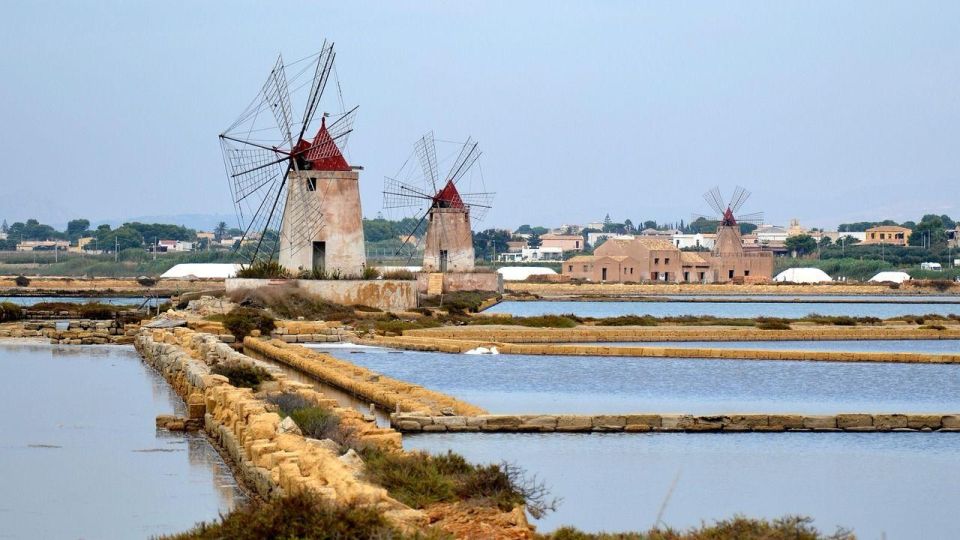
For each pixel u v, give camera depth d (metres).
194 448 45.56
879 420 52.97
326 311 119.31
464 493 33.59
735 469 43.34
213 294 124.44
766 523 28.84
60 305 129.62
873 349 101.38
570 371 79.00
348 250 128.38
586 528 33.41
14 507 35.75
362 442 38.81
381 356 88.94
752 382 73.31
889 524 35.28
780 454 46.50
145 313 119.56
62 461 43.06
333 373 67.06
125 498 36.75
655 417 52.09
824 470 43.31
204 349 72.56
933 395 67.31
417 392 57.84
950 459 45.75
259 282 120.88
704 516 35.47
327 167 128.38
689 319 127.25
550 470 42.44
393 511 26.58
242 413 42.84
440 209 183.75
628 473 42.06
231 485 38.16
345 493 27.12
